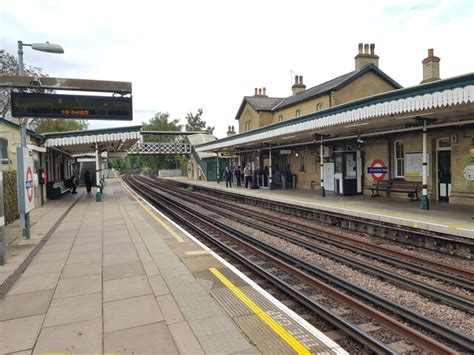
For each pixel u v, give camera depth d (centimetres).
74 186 2412
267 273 622
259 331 359
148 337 349
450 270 658
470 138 1120
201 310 415
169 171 6056
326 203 1318
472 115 1026
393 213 1016
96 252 710
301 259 732
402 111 941
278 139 1830
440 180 1260
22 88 841
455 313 479
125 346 332
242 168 2933
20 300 453
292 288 539
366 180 1598
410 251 835
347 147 1709
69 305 436
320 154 1772
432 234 823
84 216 1241
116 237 863
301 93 2728
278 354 313
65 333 360
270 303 436
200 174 4125
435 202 1241
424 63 1625
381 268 651
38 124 3569
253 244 935
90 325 379
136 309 420
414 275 656
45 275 559
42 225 1048
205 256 674
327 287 542
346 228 1130
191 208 1628
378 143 1523
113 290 488
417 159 1327
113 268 596
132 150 4106
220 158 3688
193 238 847
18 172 824
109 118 890
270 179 2142
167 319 391
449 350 346
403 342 387
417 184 1323
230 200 2123
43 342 342
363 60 2112
